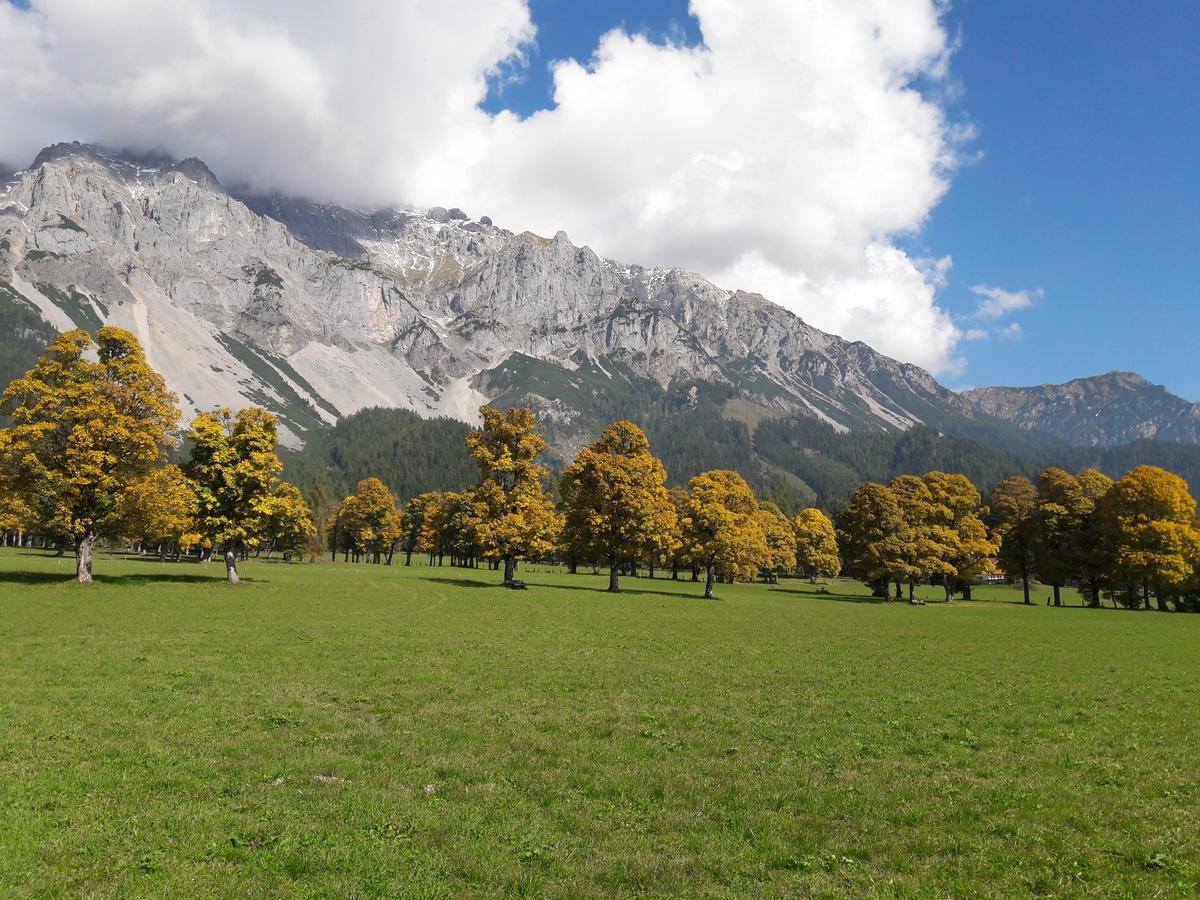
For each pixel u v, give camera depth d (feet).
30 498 189.67
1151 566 263.08
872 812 46.68
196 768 50.67
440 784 49.55
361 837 39.42
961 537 306.96
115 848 36.88
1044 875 37.55
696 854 39.09
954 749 62.90
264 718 65.41
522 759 55.72
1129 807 48.78
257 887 33.22
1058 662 122.21
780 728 68.90
